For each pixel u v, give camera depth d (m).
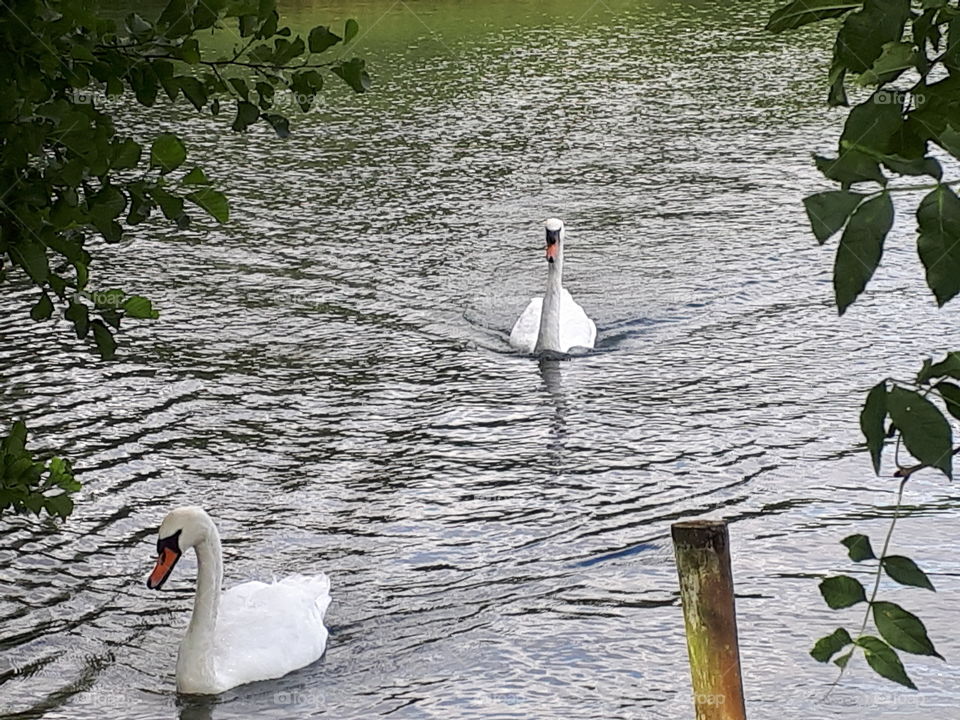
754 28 35.62
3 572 11.09
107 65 3.93
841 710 8.84
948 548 10.98
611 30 35.78
